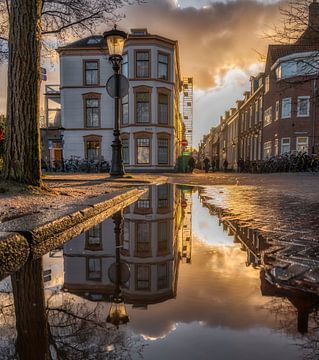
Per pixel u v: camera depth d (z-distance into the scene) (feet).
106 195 19.89
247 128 149.79
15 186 18.34
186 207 19.95
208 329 4.53
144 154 91.86
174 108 99.50
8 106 18.93
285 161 92.53
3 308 5.45
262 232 12.17
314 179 54.80
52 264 8.25
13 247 8.27
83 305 5.54
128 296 5.90
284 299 5.68
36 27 18.54
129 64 90.27
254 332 4.42
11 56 18.52
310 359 3.75
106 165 91.86
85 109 96.37
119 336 4.35
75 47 94.58
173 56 94.22
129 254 9.26
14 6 18.08
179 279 6.93
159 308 5.32
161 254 9.23
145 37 89.15
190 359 3.76
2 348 4.18
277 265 7.96
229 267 7.83
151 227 13.60
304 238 11.03
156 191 30.68
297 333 4.39
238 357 3.80
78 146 97.09
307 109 94.02
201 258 8.76
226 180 53.52
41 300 5.79
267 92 113.19
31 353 4.03
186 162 106.93
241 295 5.91
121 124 94.43
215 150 258.78
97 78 95.81
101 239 11.22
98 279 6.97
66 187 25.72
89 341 4.28
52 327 4.74
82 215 13.39
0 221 10.57
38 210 13.12
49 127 99.25
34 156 19.25
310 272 7.36
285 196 25.96
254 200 23.24
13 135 18.89
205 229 13.14
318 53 27.17
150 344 4.14
